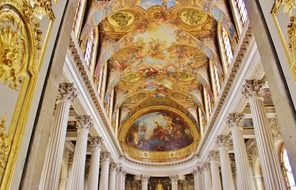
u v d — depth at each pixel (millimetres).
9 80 3299
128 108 28438
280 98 4648
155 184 30531
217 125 19391
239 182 14188
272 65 4914
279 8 4621
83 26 14500
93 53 17688
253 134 20281
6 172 3076
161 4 16844
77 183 14406
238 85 14469
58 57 4848
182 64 22000
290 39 4223
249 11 6203
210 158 22531
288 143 4426
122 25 18094
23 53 3643
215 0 15227
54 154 11336
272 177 10594
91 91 16297
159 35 19312
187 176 30062
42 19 4254
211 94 20875
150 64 22234
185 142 30141
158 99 29094
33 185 3709
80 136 15922
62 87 13055
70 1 5738
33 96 3848
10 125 3271
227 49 16781
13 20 3443
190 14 17438
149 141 31094
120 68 21656
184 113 29891
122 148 28516
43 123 4113
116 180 25938
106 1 15273
